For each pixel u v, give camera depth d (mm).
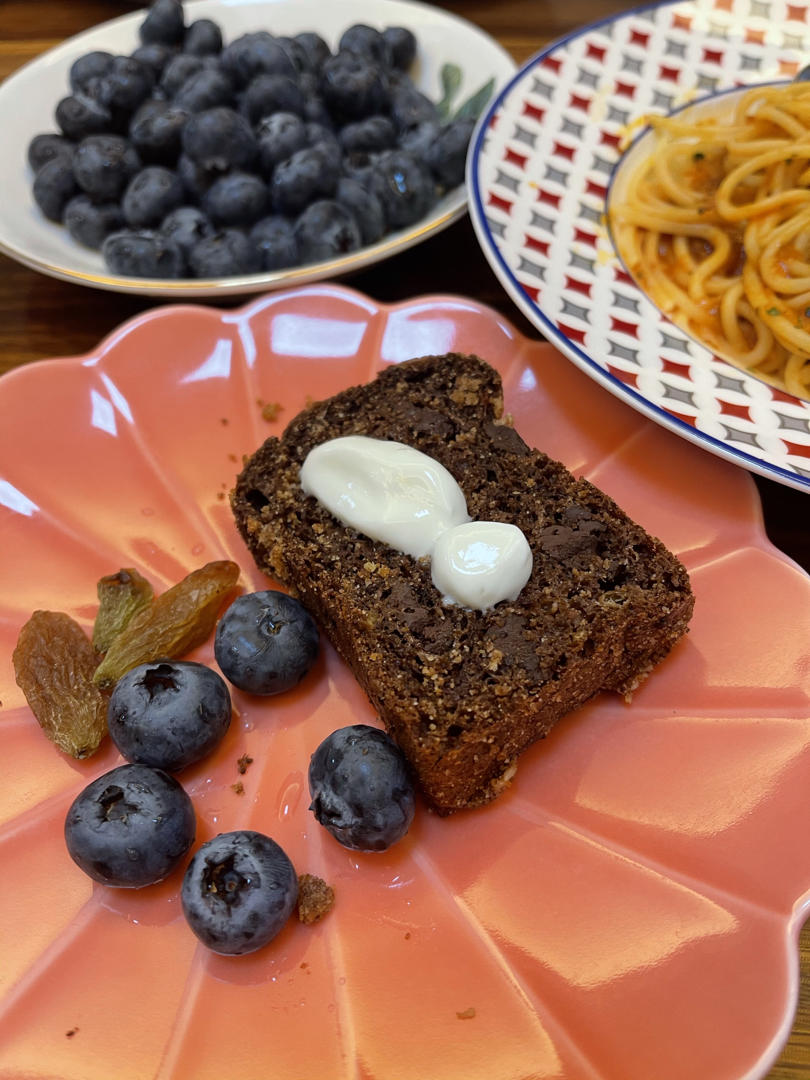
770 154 181
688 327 178
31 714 130
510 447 145
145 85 218
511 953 108
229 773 126
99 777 118
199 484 159
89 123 215
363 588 129
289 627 129
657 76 204
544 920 110
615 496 152
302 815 121
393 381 157
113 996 106
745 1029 98
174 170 211
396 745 117
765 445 138
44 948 110
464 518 133
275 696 134
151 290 182
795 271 174
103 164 201
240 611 130
